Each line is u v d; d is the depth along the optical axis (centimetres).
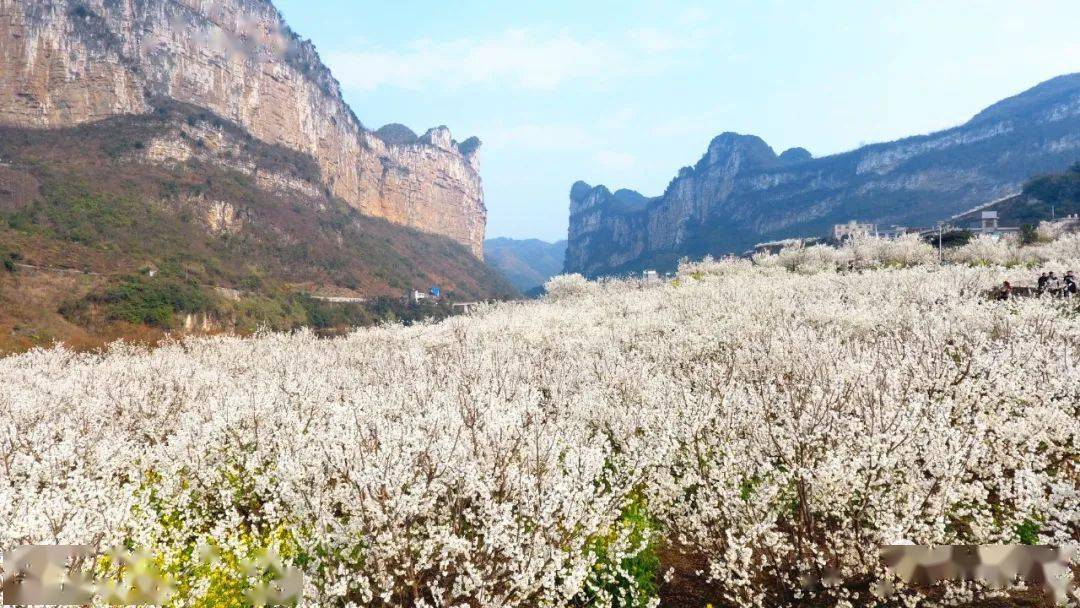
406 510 545
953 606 539
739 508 623
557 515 582
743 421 817
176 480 802
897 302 1781
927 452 625
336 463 618
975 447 623
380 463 563
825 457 625
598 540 668
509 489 617
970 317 1420
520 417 723
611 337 1803
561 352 1648
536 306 3098
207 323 6206
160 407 1307
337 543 559
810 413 717
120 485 891
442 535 549
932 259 3167
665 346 1538
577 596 641
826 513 607
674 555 730
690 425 762
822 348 1152
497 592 565
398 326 3161
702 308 2075
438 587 571
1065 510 562
